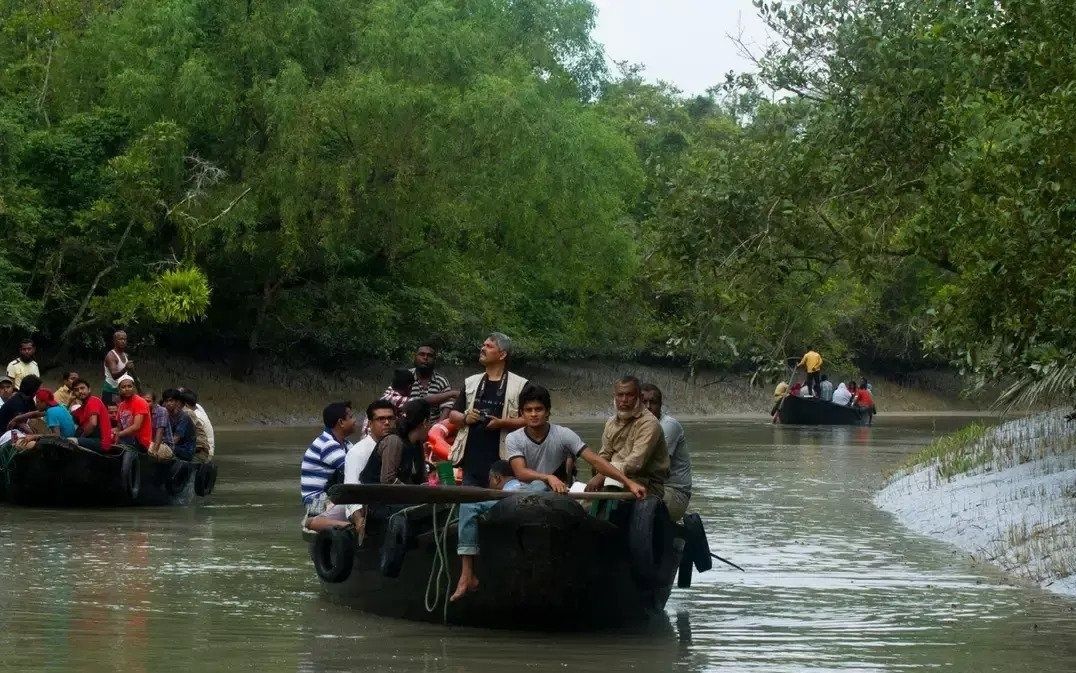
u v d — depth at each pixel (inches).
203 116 1441.9
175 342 1683.1
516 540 395.9
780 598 476.4
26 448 740.0
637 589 420.8
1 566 536.7
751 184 679.1
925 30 631.8
